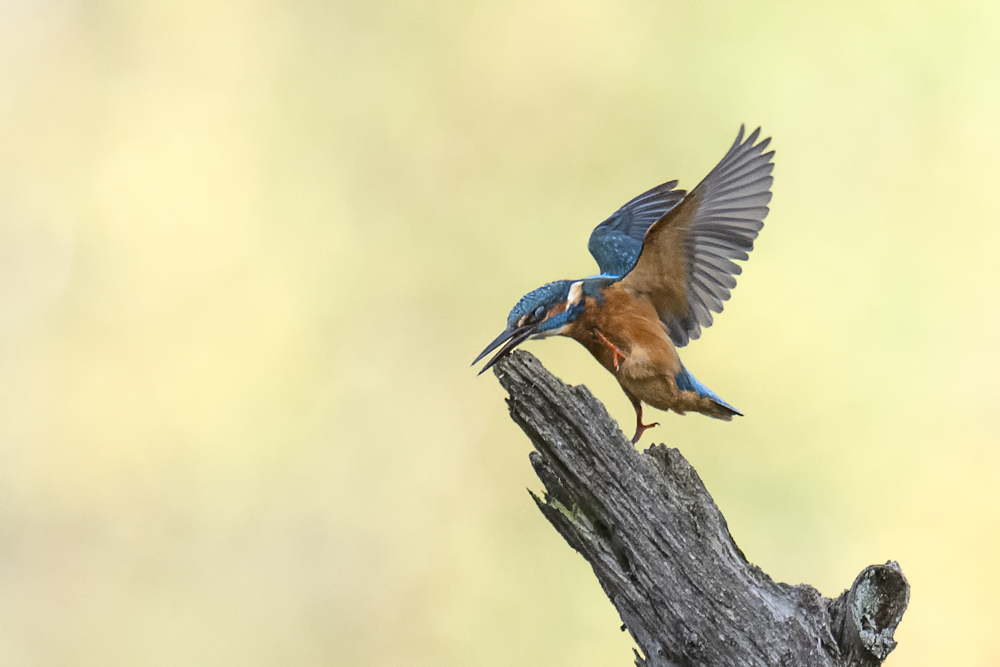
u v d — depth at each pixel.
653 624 5.39
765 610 5.35
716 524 5.45
